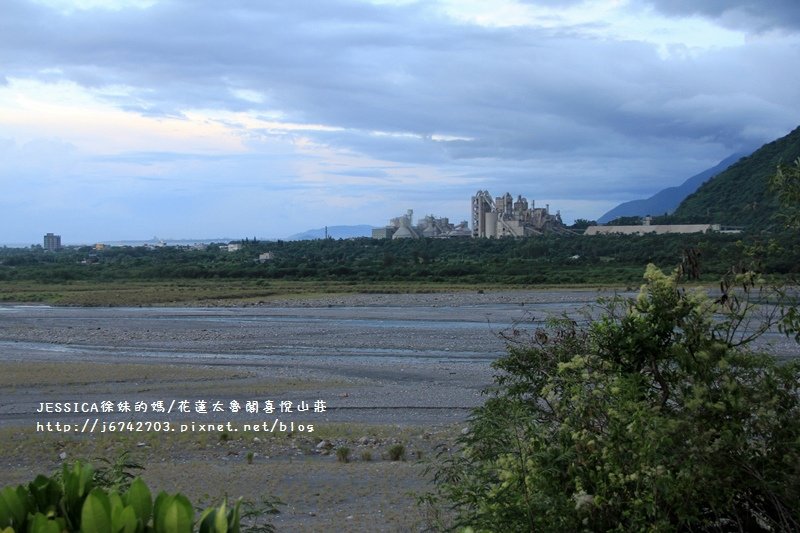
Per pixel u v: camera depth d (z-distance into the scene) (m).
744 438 4.89
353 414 21.62
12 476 13.95
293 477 13.64
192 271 106.88
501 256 121.81
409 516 10.64
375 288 81.94
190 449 16.72
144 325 50.56
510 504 4.96
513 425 5.27
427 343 39.22
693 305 5.50
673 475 4.79
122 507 3.10
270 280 100.44
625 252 102.19
